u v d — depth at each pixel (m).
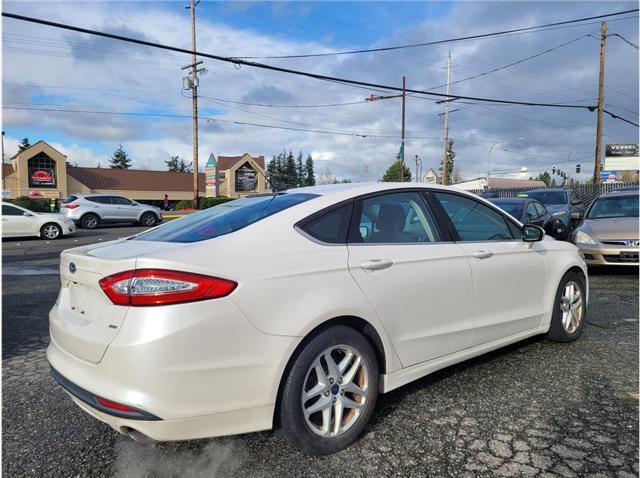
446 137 37.97
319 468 2.61
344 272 2.81
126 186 55.56
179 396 2.25
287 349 2.50
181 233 2.94
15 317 5.79
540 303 4.30
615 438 2.87
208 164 38.62
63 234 17.27
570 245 4.78
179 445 2.86
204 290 2.31
